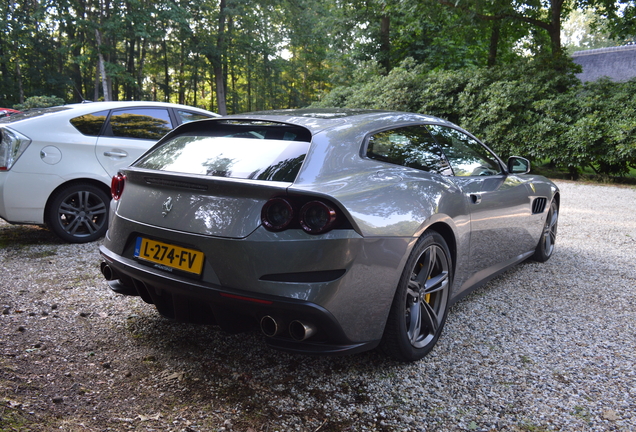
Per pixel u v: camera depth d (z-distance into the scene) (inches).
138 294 101.3
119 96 1681.8
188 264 82.4
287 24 1387.8
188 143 98.2
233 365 92.8
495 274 138.3
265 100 2033.7
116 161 196.4
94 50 1188.5
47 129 181.9
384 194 85.3
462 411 79.2
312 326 75.8
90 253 176.6
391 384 87.7
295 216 74.9
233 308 78.4
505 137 532.4
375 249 80.0
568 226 253.8
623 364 97.2
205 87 2031.3
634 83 491.2
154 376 86.9
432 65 919.7
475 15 586.9
